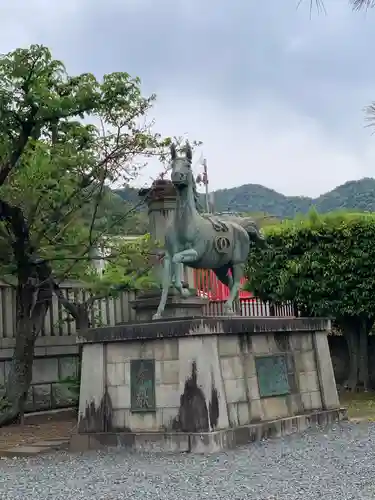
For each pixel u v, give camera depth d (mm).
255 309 18078
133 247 13320
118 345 10797
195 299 11938
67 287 15469
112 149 13000
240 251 11781
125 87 12422
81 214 13320
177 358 10234
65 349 15516
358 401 15969
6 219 12086
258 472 8219
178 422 10109
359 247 16734
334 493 6945
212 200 13383
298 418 11570
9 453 10758
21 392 12953
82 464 9500
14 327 14688
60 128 12797
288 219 17984
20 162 12547
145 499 7152
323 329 12781
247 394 10695
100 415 10766
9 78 11383
